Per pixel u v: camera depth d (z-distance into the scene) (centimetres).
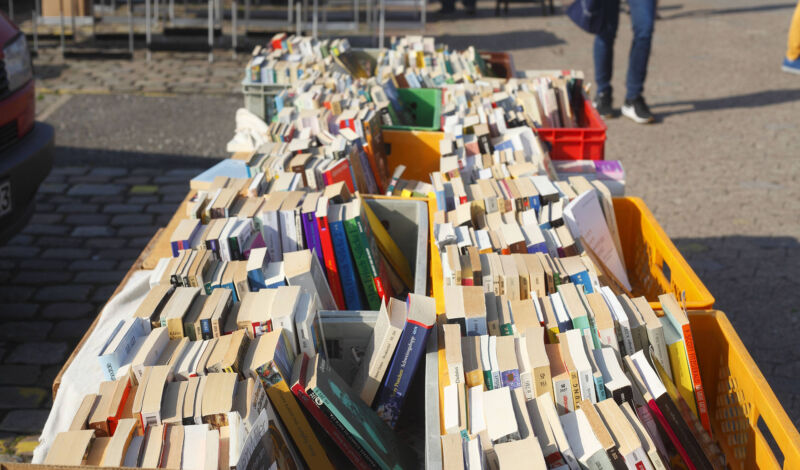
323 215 264
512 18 1378
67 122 789
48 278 495
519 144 344
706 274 498
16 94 433
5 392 385
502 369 191
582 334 207
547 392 180
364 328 230
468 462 161
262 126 432
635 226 328
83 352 241
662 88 927
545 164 347
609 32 784
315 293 235
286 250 270
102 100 865
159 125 786
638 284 328
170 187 641
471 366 192
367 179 340
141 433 173
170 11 1220
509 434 169
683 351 216
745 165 683
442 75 486
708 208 596
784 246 534
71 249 534
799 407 373
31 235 550
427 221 300
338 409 193
